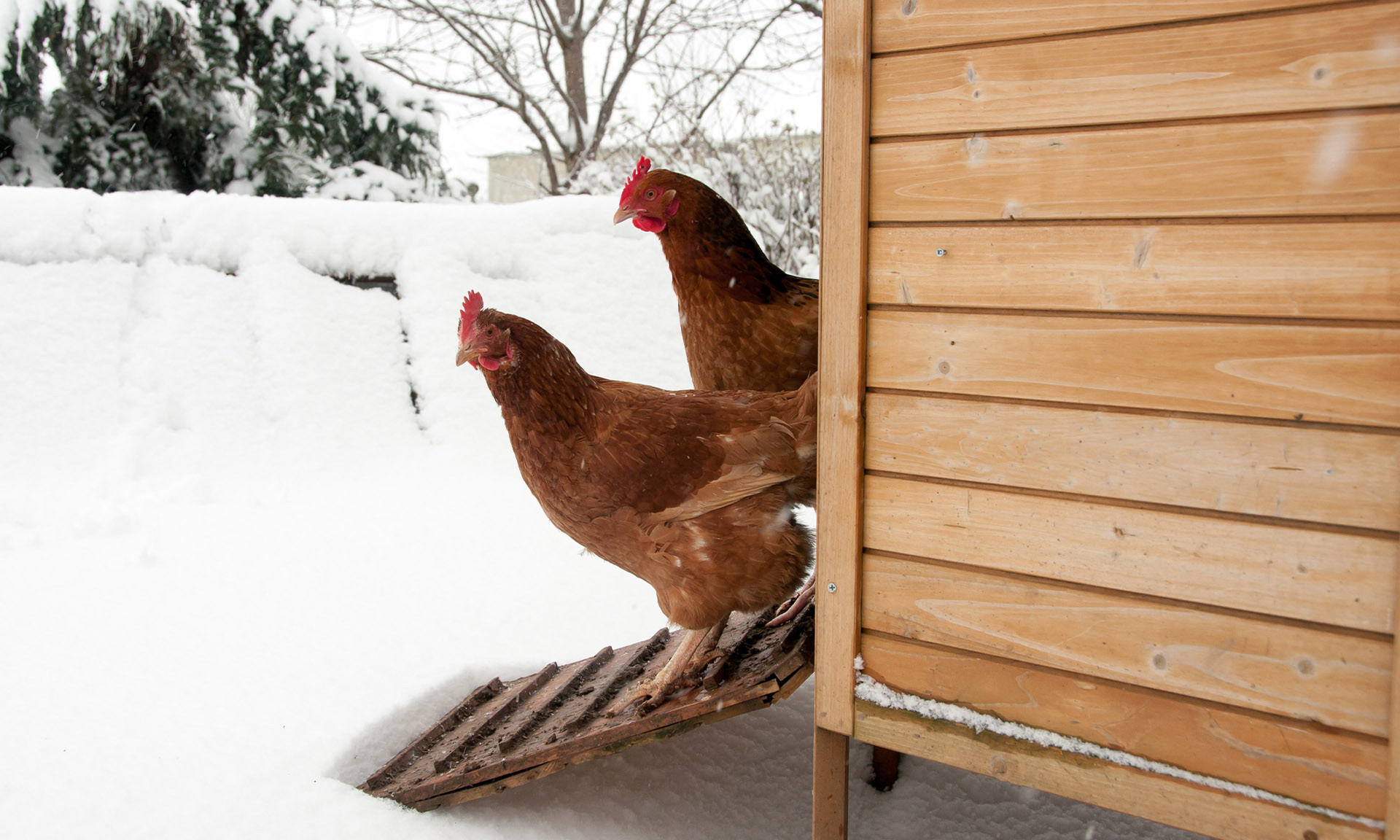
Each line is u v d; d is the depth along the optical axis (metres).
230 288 5.15
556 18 13.92
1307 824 1.59
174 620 3.32
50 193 4.95
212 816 2.26
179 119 8.44
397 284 5.54
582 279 5.86
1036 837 2.65
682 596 2.44
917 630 1.96
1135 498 1.69
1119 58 1.60
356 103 9.39
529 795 2.64
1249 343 1.56
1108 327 1.68
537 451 2.46
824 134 1.91
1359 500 1.50
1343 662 1.53
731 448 2.36
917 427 1.91
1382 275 1.44
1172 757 1.71
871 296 1.92
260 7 8.70
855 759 3.04
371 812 2.37
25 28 7.50
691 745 2.97
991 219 1.76
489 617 3.47
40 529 4.07
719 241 2.87
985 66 1.73
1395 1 1.39
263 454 4.81
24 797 2.28
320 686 2.92
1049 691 1.82
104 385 4.73
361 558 3.96
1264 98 1.50
